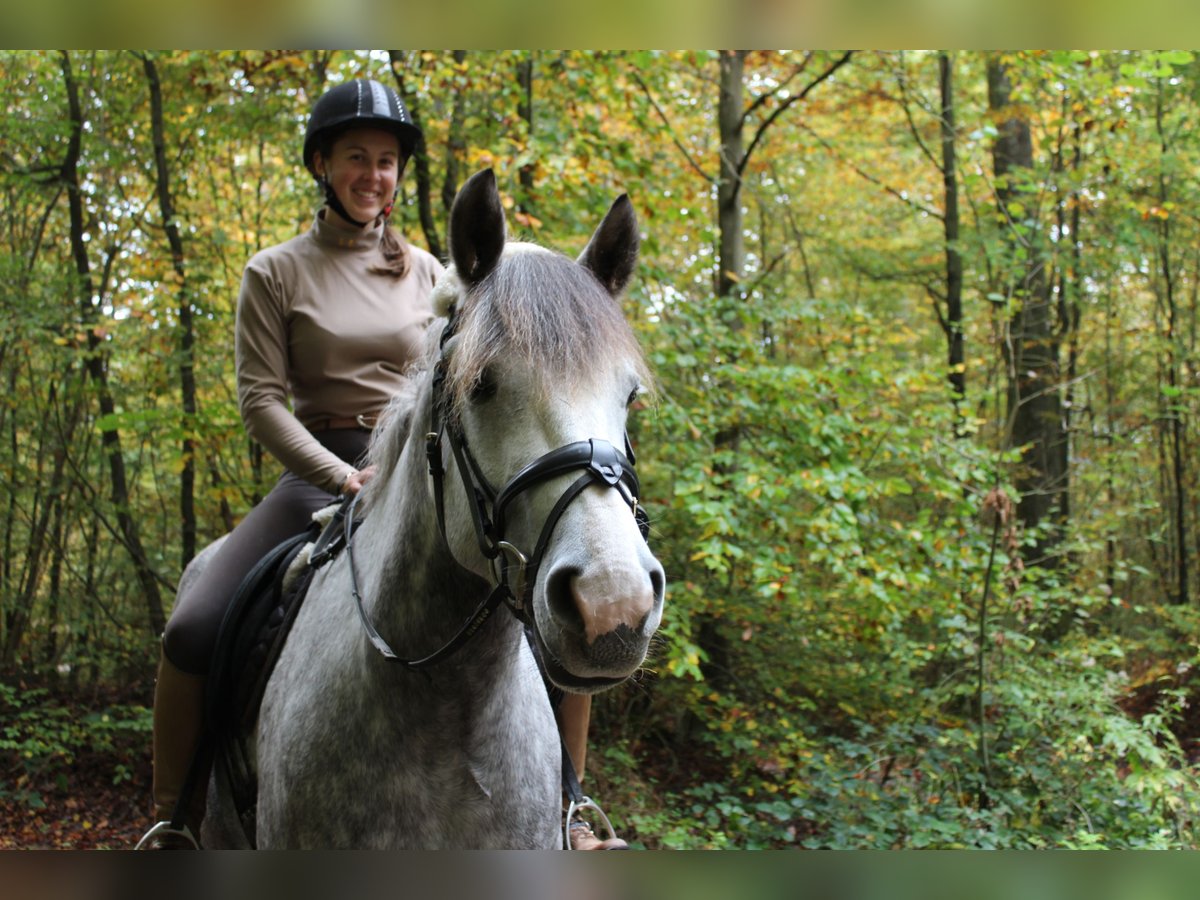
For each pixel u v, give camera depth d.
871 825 5.23
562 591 1.43
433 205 8.02
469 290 1.73
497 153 6.12
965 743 5.90
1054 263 8.39
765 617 6.79
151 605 9.06
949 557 5.92
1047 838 5.02
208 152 9.04
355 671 1.93
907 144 10.77
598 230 1.85
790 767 6.11
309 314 2.65
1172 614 8.50
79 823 6.93
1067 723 5.69
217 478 8.79
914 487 6.67
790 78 8.44
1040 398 9.52
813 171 11.61
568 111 7.06
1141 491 11.37
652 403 1.78
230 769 2.40
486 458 1.61
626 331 1.68
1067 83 6.26
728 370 6.08
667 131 7.55
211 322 8.61
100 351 8.39
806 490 5.86
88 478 9.26
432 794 1.86
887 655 7.17
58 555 9.01
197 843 2.52
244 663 2.38
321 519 2.46
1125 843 4.88
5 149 8.57
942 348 11.76
